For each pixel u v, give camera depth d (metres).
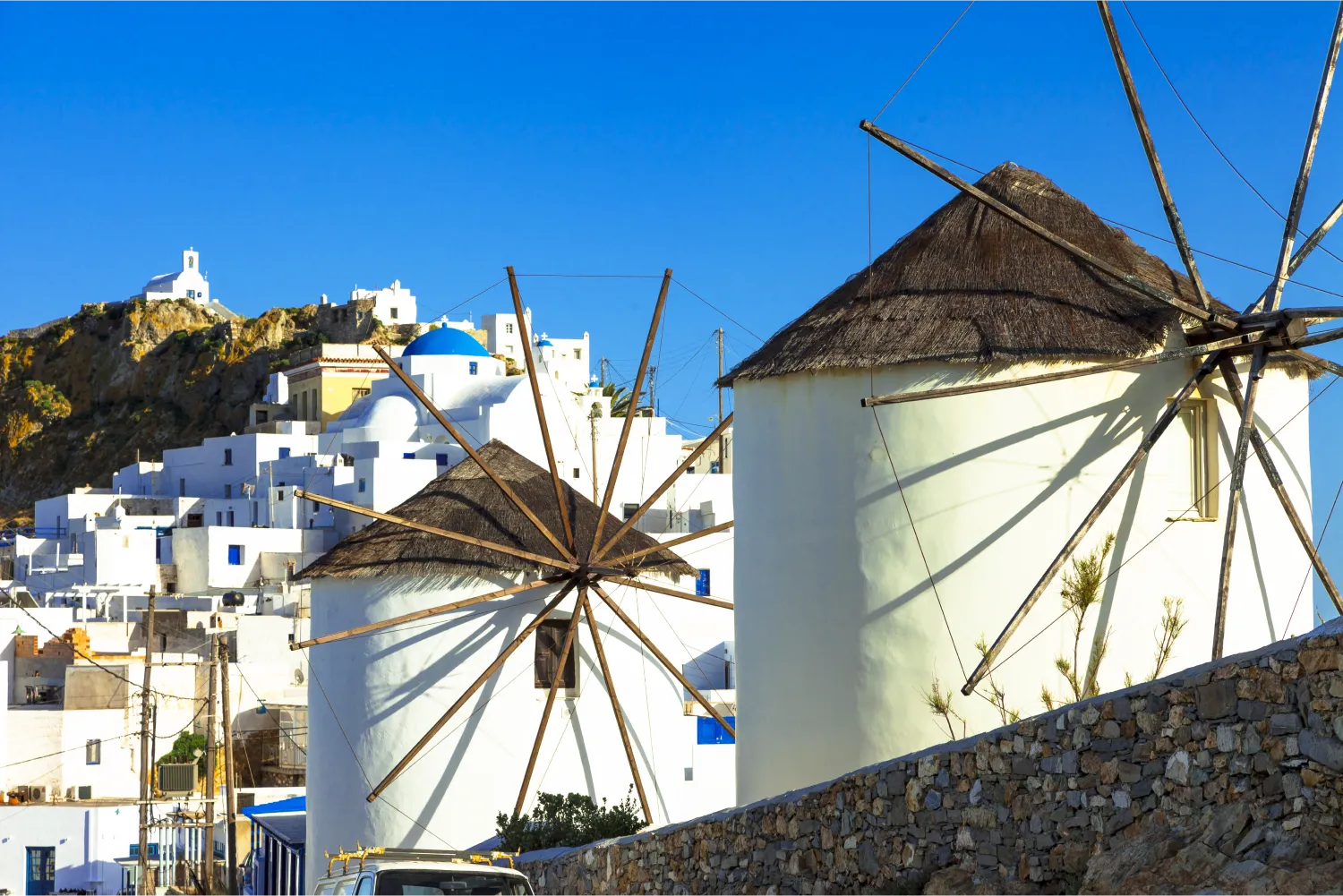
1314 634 11.09
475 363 101.31
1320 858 10.80
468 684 32.44
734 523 23.83
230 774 39.28
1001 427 21.14
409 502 34.44
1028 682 20.61
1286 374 22.20
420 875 15.45
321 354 121.94
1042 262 22.14
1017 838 13.46
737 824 17.27
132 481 112.75
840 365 21.86
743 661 23.27
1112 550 20.80
